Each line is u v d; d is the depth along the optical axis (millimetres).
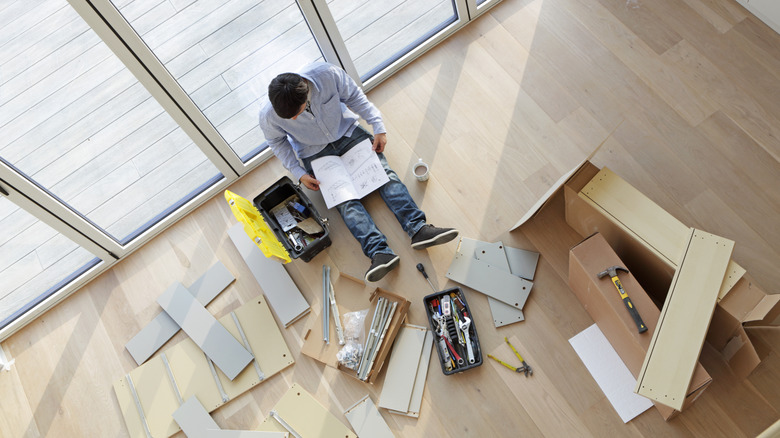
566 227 2559
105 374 2641
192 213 2926
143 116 2596
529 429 2256
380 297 2539
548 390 2297
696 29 2834
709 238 2008
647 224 2115
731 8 2840
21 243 2775
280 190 2707
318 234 2688
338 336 2514
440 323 2412
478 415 2311
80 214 2619
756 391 2137
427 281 2576
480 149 2795
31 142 2508
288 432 2383
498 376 2355
